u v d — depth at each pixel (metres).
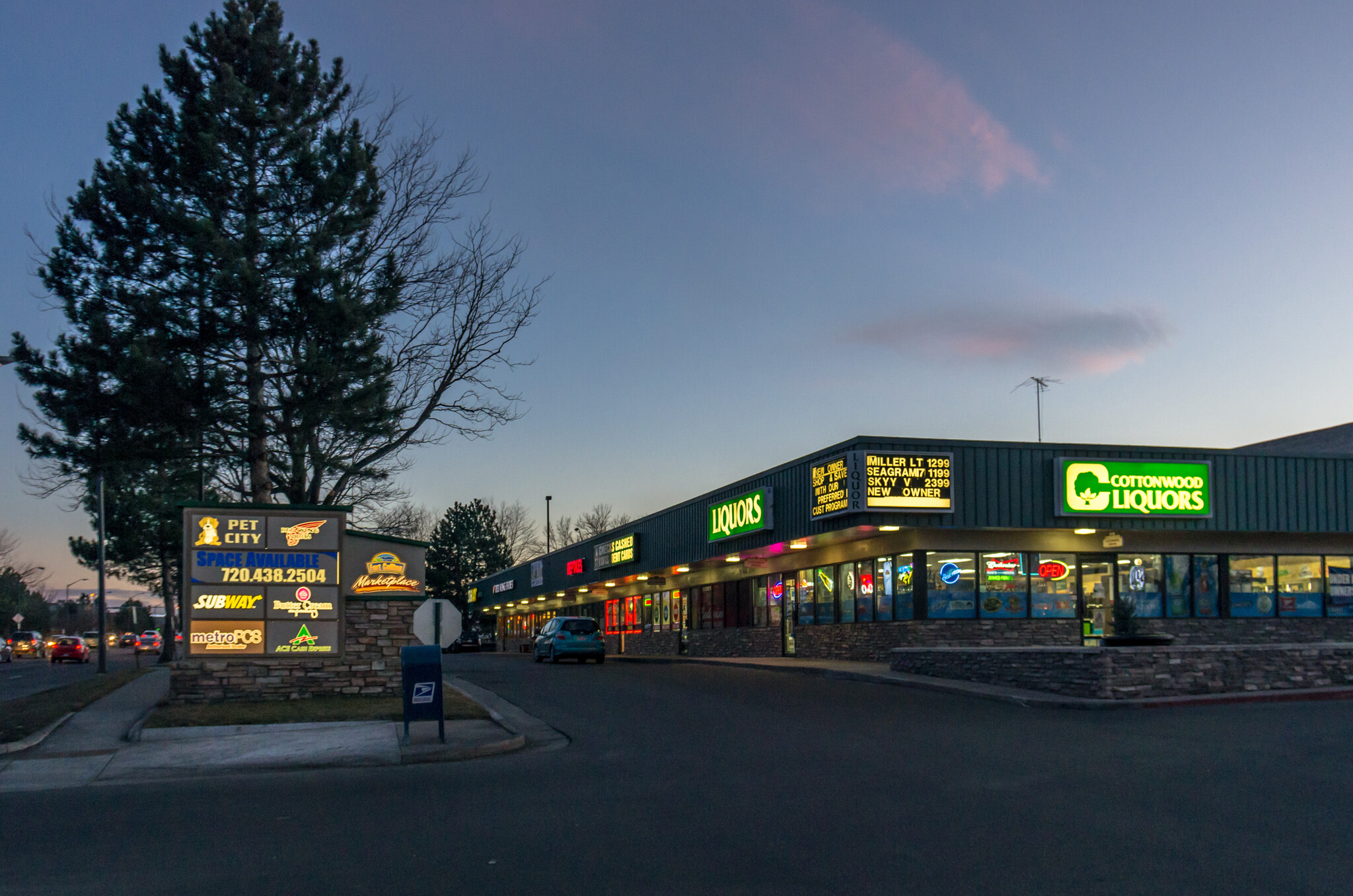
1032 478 25.41
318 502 25.81
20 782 11.35
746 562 35.62
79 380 21.59
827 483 25.66
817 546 30.09
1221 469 26.47
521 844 7.70
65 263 22.44
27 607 106.75
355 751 13.03
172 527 42.97
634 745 13.43
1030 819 8.31
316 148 24.31
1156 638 18.73
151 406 21.70
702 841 7.67
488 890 6.43
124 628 141.12
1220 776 10.16
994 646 25.56
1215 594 27.30
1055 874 6.61
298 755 12.77
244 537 19.19
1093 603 26.38
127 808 9.59
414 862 7.21
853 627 28.52
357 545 19.88
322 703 18.31
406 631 19.91
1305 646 18.55
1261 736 12.95
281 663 19.12
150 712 17.41
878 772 10.78
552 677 25.06
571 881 6.61
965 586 25.69
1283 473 27.03
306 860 7.31
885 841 7.60
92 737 14.77
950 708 16.92
